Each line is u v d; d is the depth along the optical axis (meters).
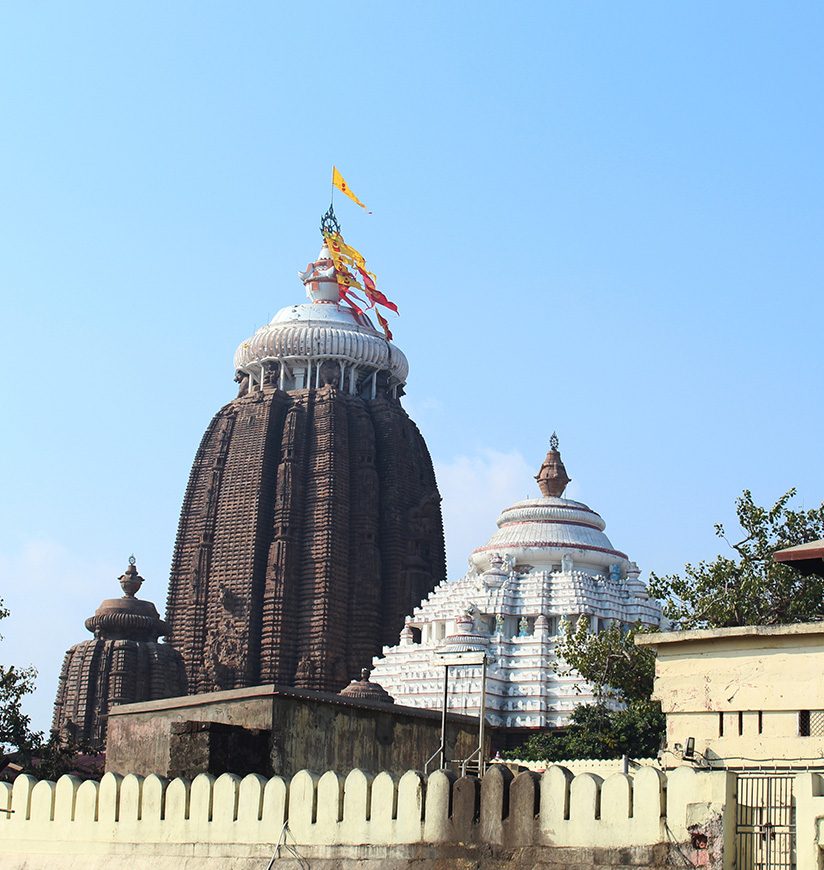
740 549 72.00
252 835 37.31
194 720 48.00
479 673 133.75
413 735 50.62
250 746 44.28
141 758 50.06
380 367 195.00
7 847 42.28
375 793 35.41
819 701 34.59
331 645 175.00
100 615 169.88
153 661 168.38
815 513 71.88
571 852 31.86
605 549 148.50
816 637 35.03
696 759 35.62
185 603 182.12
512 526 150.25
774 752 34.78
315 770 46.59
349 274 199.12
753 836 30.67
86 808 41.00
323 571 177.50
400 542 184.00
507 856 32.78
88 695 166.00
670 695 36.72
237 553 180.62
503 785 33.53
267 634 176.00
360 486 184.00
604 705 117.75
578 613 138.25
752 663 35.72
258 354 192.12
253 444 184.62
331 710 47.75
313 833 36.19
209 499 184.88
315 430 185.38
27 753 95.12
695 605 71.44
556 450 157.38
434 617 144.50
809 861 29.69
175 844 38.69
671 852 30.45
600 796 31.95
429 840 34.19
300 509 181.38
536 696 131.75
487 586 142.75
